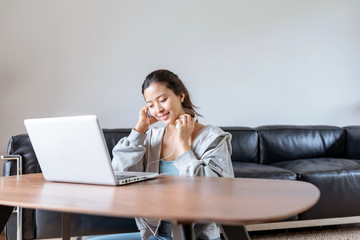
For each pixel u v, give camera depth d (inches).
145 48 127.3
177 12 129.9
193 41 131.0
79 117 37.3
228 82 133.3
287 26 138.2
